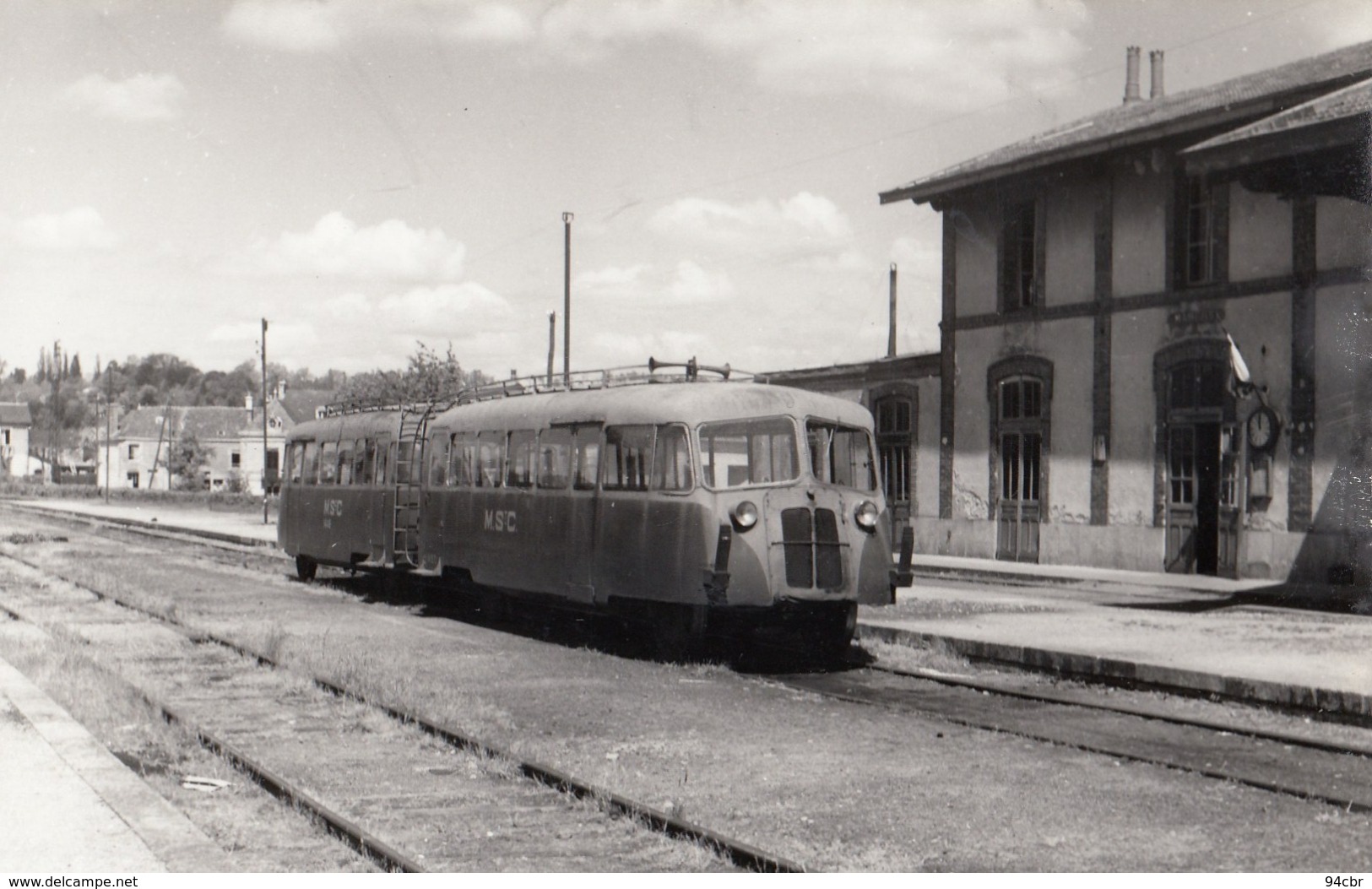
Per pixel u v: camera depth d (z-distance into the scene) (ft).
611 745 31.14
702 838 22.48
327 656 45.11
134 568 89.86
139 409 381.60
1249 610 58.75
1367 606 59.77
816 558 44.70
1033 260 89.71
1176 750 31.45
